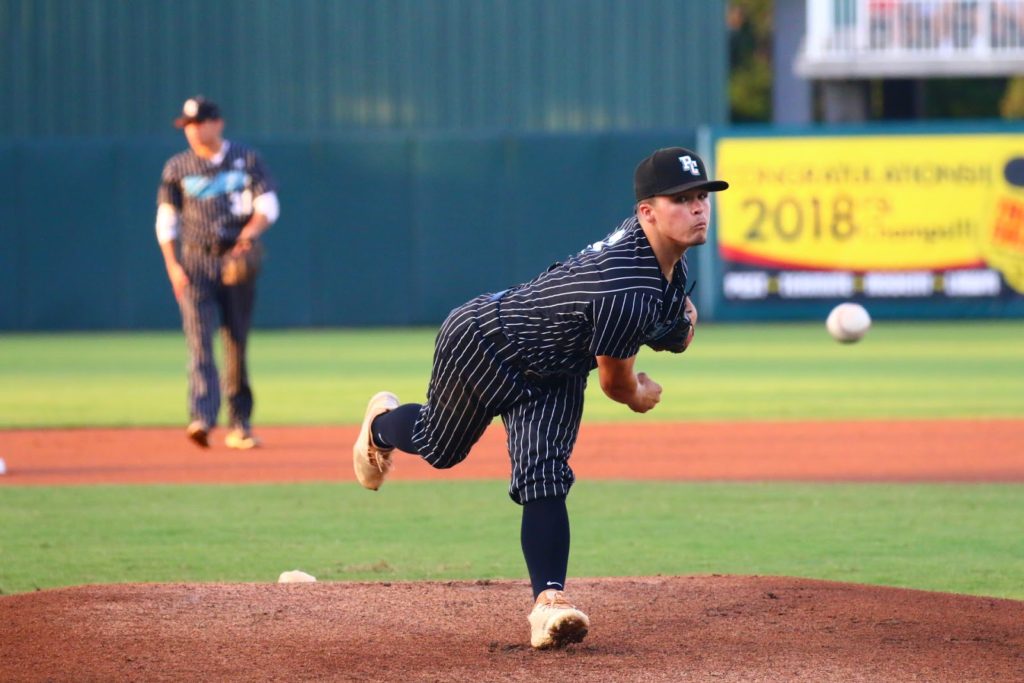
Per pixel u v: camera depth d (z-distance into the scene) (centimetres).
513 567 2206
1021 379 5516
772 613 1727
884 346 7019
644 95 9156
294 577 2000
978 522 2619
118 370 6138
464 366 1562
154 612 1717
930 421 4269
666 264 1516
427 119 9256
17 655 1536
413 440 1673
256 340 7769
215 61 9219
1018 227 8281
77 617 1689
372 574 2150
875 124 8231
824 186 8275
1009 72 8538
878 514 2711
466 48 9206
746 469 3353
